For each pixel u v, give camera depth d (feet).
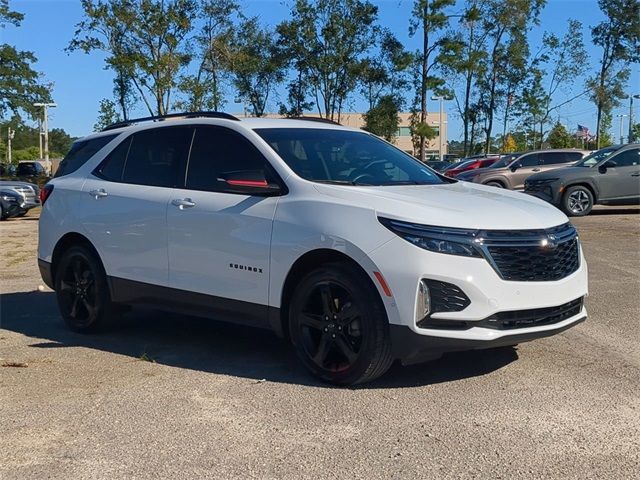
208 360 18.31
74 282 21.81
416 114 123.95
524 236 15.07
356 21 120.88
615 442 12.59
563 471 11.51
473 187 18.58
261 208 16.83
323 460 12.07
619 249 35.65
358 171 18.01
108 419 14.14
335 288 15.53
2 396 15.67
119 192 20.42
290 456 12.26
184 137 19.66
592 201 54.95
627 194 54.90
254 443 12.83
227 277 17.44
